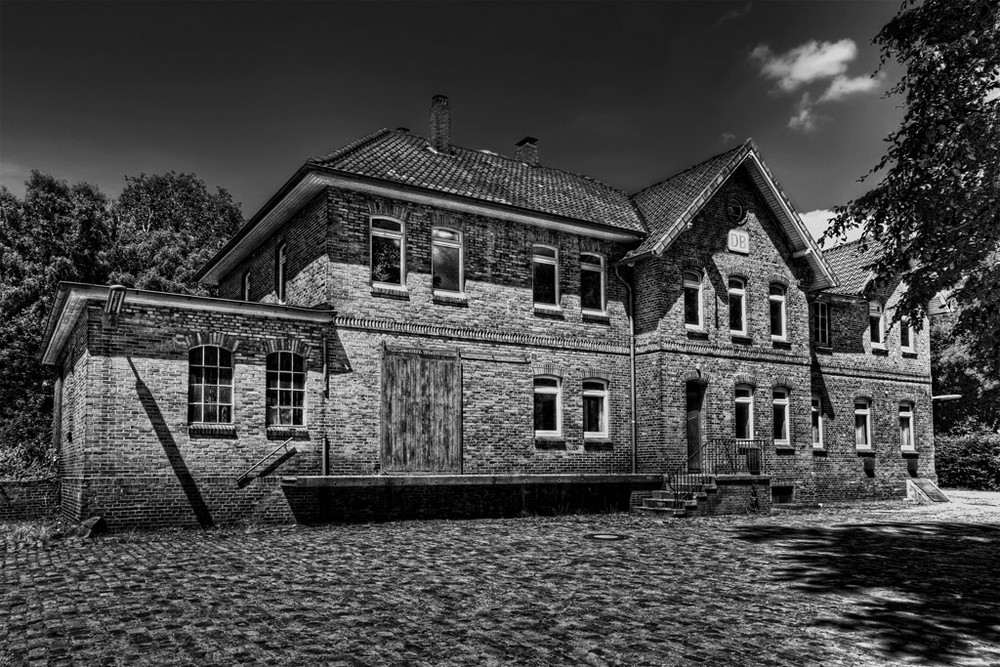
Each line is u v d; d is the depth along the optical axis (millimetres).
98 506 15008
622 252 22984
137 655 7160
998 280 11031
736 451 22688
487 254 20516
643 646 7707
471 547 13719
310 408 17469
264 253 22406
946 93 11367
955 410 36531
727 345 23094
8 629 8047
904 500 27547
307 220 19297
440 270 19844
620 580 10938
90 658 7074
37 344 28359
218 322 16562
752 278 24031
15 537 14656
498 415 20141
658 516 19719
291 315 17328
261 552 12867
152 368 15766
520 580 10812
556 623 8516
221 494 16234
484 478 18328
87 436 15047
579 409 21562
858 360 28188
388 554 12805
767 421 23719
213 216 51250
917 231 11906
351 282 18297
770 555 13336
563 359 21438
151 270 33750
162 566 11523
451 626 8289
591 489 20875
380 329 18578
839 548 14273
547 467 20781
